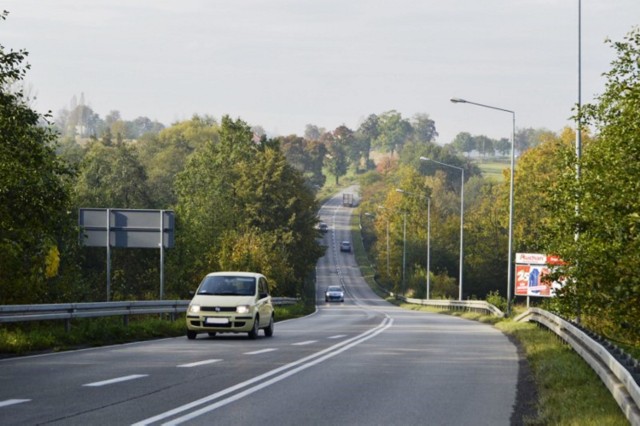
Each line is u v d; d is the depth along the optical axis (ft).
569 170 150.20
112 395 79.15
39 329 152.56
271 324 183.73
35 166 157.99
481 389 91.09
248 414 70.08
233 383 90.74
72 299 219.41
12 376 93.86
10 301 181.06
